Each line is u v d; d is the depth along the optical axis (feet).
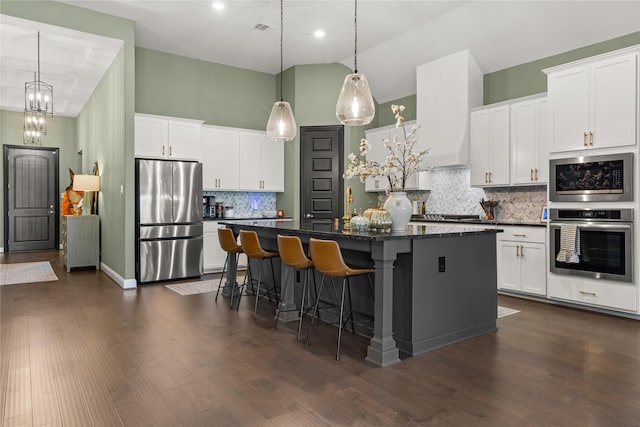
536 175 16.15
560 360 9.54
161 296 16.07
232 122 23.81
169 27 18.54
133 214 17.78
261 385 8.23
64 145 31.63
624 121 12.78
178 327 12.07
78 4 16.17
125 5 16.34
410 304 10.00
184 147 20.18
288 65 23.77
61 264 24.03
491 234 11.93
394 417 6.98
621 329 11.91
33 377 8.57
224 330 11.82
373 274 11.14
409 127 20.97
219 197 23.21
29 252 29.53
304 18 17.76
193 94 22.48
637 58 12.50
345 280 10.21
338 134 23.39
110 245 20.44
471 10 16.76
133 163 17.85
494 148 17.56
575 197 13.92
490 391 7.96
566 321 12.74
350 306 11.44
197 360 9.53
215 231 21.24
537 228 15.16
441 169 20.74
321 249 9.98
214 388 8.09
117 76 18.79
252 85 24.54
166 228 19.01
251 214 24.20
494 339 11.11
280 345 10.60
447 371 8.95
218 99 23.31
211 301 15.30
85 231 22.17
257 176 23.31
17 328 11.89
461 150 18.34
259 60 22.95
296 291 14.21
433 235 9.99
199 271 19.95
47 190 31.09
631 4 13.92
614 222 13.06
